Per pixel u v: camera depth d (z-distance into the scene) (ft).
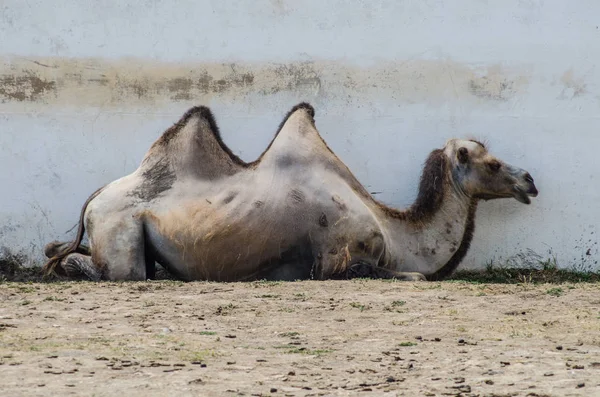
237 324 70.23
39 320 70.69
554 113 112.88
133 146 112.27
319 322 71.00
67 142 111.86
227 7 112.57
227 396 50.57
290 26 112.37
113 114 112.27
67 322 70.03
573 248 112.27
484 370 56.80
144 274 94.94
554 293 82.12
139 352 60.13
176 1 112.47
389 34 112.37
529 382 53.83
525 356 60.13
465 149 101.04
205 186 96.17
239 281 95.50
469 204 102.06
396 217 99.50
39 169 111.65
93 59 112.37
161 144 97.81
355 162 111.86
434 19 112.57
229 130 112.06
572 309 75.56
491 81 112.57
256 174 96.32
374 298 79.41
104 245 94.63
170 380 53.36
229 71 112.27
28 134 111.86
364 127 112.06
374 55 112.27
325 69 112.27
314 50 112.37
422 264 99.55
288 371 56.44
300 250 94.94
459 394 51.42
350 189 96.73
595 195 112.47
